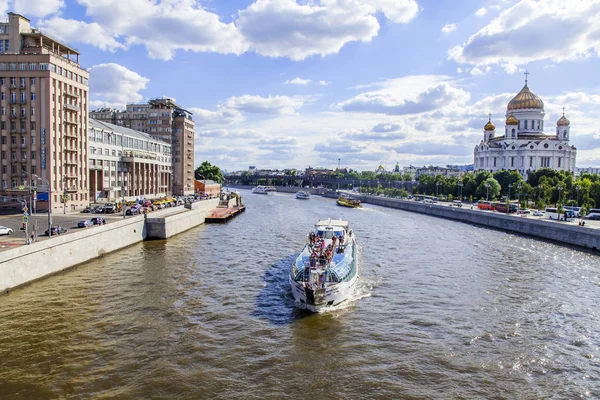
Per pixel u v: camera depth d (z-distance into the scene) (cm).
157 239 8400
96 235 6488
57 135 9688
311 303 4203
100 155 12275
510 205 12812
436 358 3306
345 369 3106
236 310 4228
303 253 5569
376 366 3159
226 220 12088
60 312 4075
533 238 9619
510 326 3972
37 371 2975
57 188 9712
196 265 6056
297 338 3609
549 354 3416
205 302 4438
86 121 10819
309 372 3048
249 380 2922
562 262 6788
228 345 3444
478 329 3888
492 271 6062
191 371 3016
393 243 8519
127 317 3975
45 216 8525
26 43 10031
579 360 3325
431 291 5016
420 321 4050
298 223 11656
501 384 2955
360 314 4209
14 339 3466
